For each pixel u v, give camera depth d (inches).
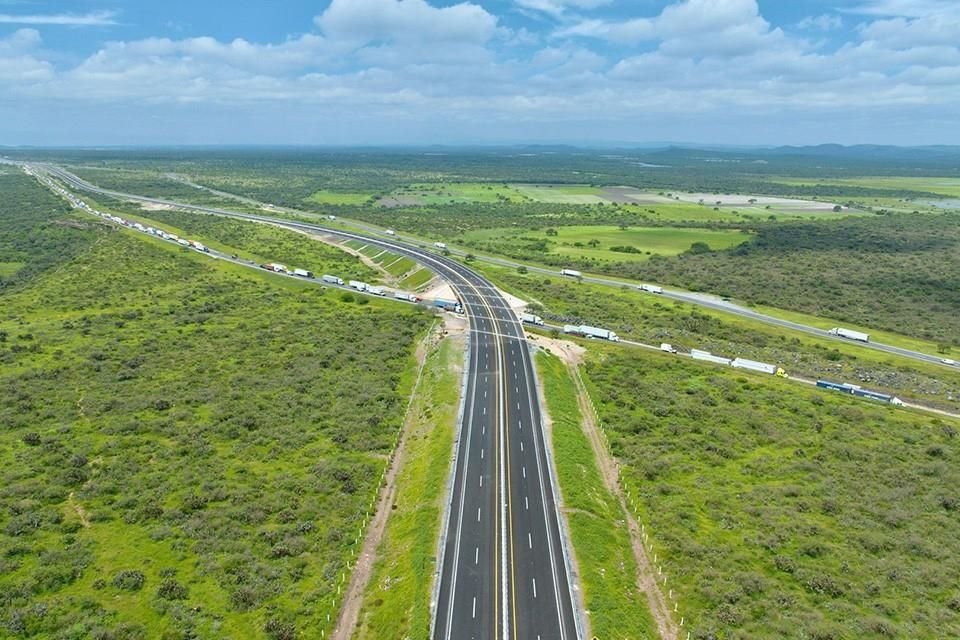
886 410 4849.9
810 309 7815.0
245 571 2824.8
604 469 3964.1
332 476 3688.5
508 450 3986.2
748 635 2516.0
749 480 3818.9
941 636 2522.1
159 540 3014.3
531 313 7076.8
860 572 2938.0
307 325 6579.7
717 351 6097.4
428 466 3767.2
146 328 6279.5
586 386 5231.3
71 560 2812.5
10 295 7485.2
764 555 3075.8
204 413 4439.0
